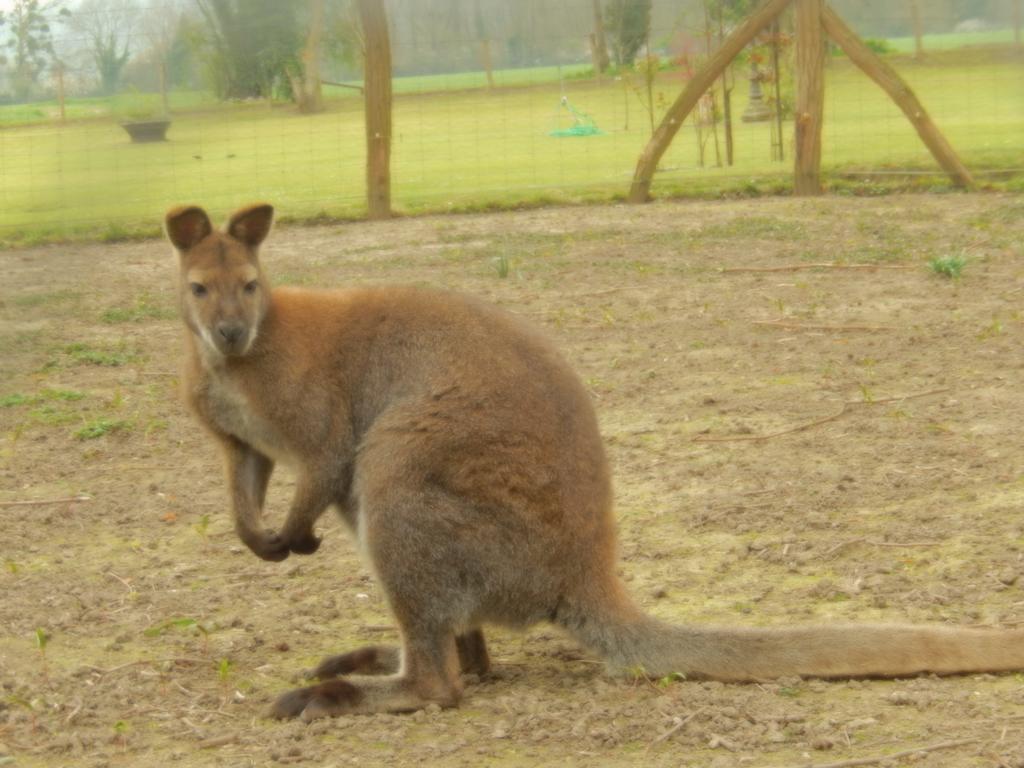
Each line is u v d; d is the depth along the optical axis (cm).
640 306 1135
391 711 472
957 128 2170
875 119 2366
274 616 579
